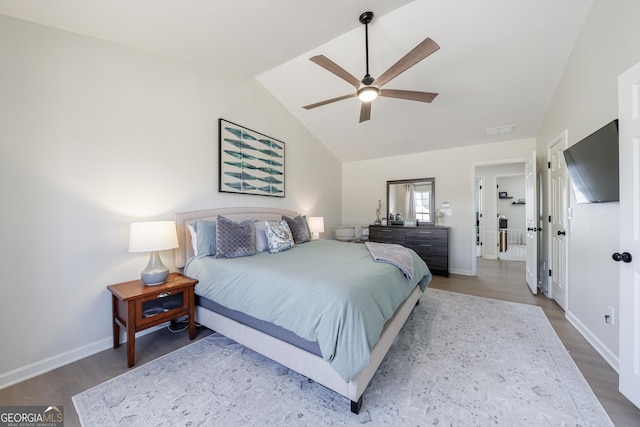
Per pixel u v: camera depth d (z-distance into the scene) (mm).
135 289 2018
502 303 3066
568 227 2631
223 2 1798
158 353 2043
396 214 5145
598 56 1992
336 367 1365
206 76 2918
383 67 2906
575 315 2453
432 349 2055
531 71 2777
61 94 1898
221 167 3049
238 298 1942
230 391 1597
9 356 1684
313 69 3199
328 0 1905
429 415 1391
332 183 5410
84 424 1353
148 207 2412
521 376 1709
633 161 1384
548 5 2135
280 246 2840
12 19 1697
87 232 2029
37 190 1792
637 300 1369
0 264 1652
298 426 1329
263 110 3660
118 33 2049
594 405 1449
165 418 1386
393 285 1985
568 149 2309
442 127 4000
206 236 2561
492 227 6066
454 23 2336
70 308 1945
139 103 2348
